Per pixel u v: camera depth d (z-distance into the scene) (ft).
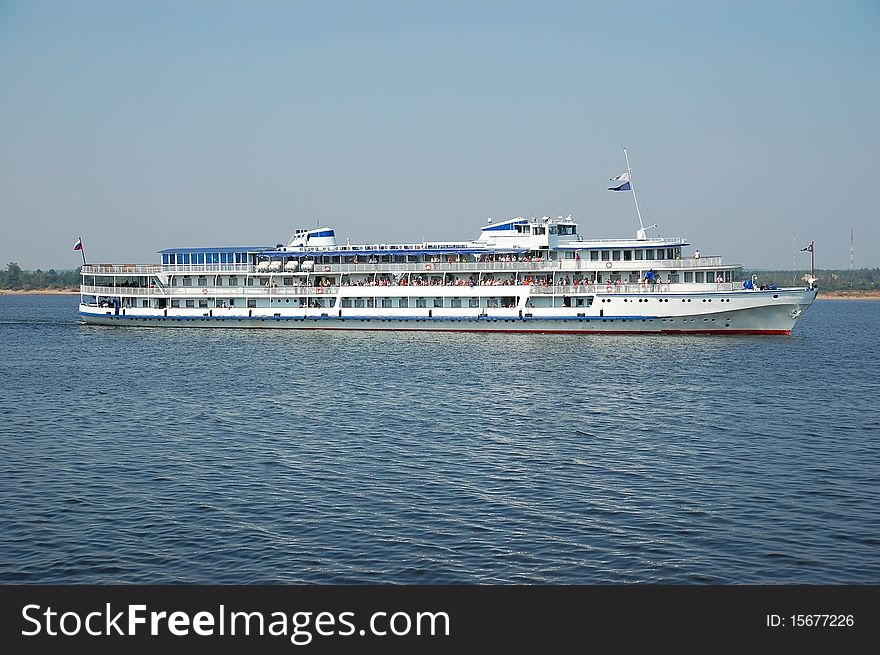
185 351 456.86
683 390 323.98
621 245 503.61
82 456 221.05
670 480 200.75
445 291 519.19
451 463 214.48
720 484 197.67
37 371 378.94
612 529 169.17
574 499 186.70
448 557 156.97
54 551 158.81
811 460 219.20
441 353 437.58
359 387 328.70
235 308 556.10
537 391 319.88
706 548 160.25
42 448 229.45
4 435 244.83
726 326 493.77
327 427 255.70
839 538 164.45
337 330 542.98
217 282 563.89
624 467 211.82
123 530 168.14
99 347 481.46
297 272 545.44
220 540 163.73
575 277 512.22
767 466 213.25
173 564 153.99
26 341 516.32
